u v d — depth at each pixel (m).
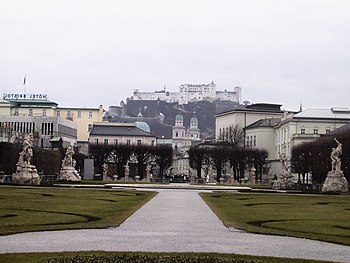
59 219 31.77
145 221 32.81
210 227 30.14
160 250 21.80
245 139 198.88
